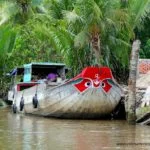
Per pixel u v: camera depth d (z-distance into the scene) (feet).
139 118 131.95
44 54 224.94
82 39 167.94
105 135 107.55
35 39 227.61
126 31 181.47
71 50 180.55
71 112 146.51
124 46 178.81
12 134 107.55
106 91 144.05
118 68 189.37
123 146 90.94
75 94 143.13
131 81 130.62
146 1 184.44
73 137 103.76
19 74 192.85
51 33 191.83
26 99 163.12
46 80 160.97
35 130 116.16
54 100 146.51
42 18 216.95
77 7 168.96
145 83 153.28
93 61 177.06
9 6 245.45
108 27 172.24
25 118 149.89
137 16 184.44
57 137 103.30
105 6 168.25
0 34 222.28
